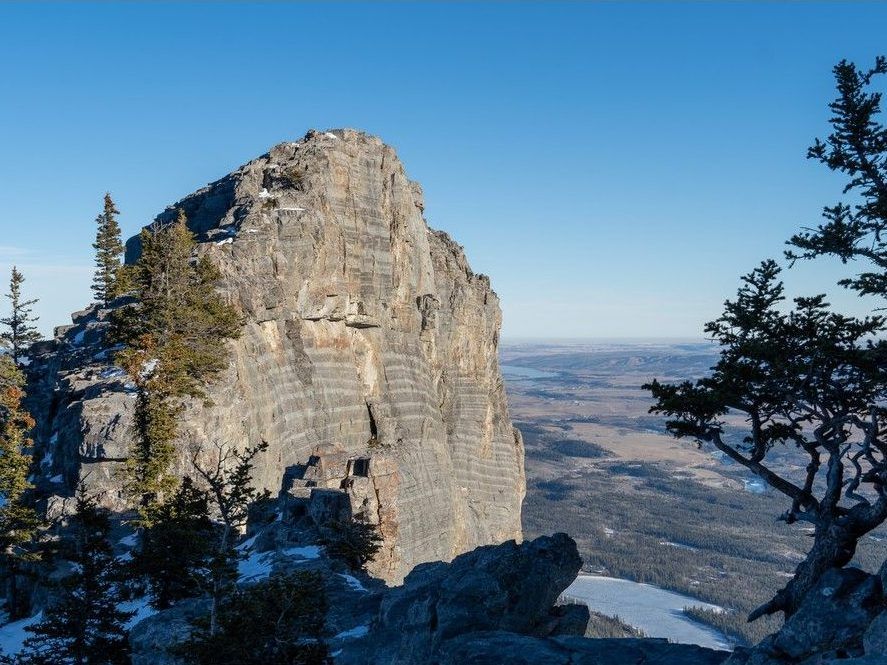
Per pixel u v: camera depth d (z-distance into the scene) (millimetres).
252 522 64500
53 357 100688
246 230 98188
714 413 25828
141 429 59625
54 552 57906
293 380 97188
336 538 53125
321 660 26969
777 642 19969
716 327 25375
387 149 127125
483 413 144125
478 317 148375
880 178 23391
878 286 21359
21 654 40906
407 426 117438
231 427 73750
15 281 121562
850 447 23984
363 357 114438
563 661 22250
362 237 116500
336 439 102000
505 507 142125
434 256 147625
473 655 23031
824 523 23312
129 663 38094
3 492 60406
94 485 64250
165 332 67125
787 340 23766
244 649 26453
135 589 45875
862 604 18984
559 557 27938
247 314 90250
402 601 29578
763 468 25359
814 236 23141
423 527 106312
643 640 23969
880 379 21922
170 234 74750
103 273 114250
